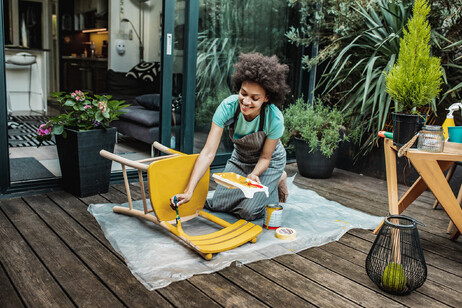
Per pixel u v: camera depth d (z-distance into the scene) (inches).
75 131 98.7
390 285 63.2
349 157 151.7
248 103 72.0
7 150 100.1
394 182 85.5
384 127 133.5
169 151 91.0
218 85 136.6
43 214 91.5
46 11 321.4
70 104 101.7
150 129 149.9
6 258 70.2
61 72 323.3
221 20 132.8
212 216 86.4
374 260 66.2
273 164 93.4
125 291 61.5
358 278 69.1
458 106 95.8
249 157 91.4
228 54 137.3
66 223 86.9
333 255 77.9
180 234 75.2
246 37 140.9
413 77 75.2
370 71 124.7
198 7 124.3
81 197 104.0
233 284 65.1
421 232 93.0
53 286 62.2
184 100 128.3
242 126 83.4
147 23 244.8
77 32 320.2
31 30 324.5
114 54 237.1
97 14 283.9
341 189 127.0
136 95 198.5
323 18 149.5
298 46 156.7
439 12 122.7
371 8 132.1
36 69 256.7
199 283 64.7
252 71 69.6
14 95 254.8
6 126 99.0
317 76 161.5
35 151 152.3
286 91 75.7
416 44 75.7
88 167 102.7
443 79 123.3
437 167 75.6
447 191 76.3
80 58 291.4
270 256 75.3
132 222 87.9
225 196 95.7
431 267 75.1
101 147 104.3
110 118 106.3
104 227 84.5
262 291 63.4
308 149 135.5
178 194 78.1
